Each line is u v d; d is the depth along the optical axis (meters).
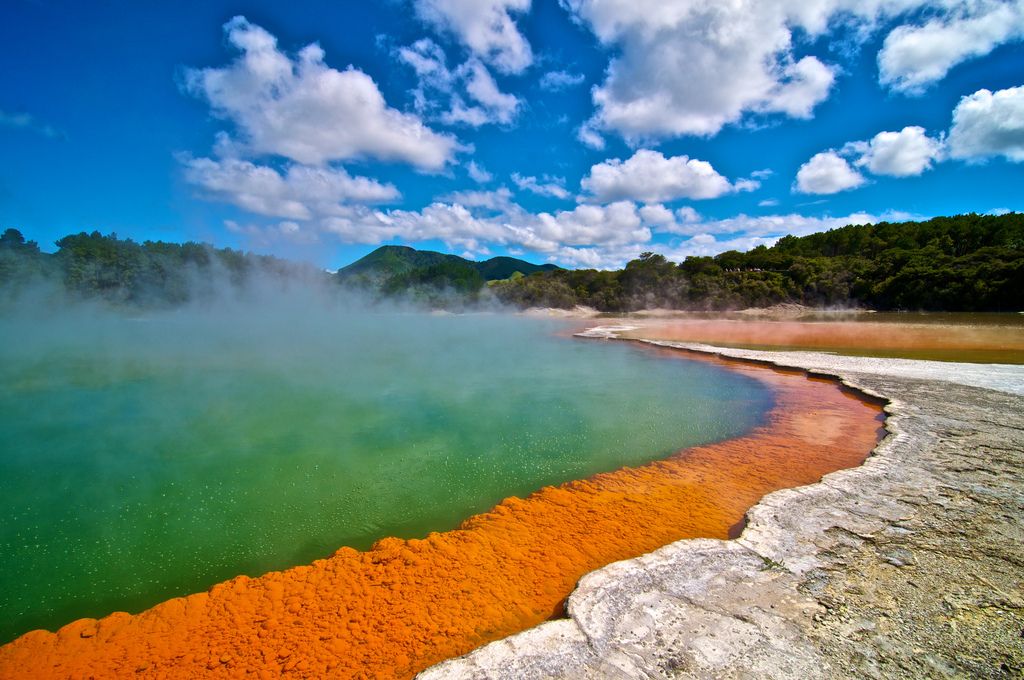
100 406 12.86
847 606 4.21
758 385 14.91
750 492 7.26
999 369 15.35
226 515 6.87
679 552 5.14
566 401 13.22
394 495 7.48
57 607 4.96
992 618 4.01
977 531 5.46
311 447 9.59
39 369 18.73
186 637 4.31
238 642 4.23
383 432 10.54
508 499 7.12
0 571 5.55
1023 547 5.11
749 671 3.51
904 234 64.56
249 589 5.02
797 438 9.81
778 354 20.17
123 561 5.77
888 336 27.42
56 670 3.94
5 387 15.31
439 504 7.18
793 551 5.12
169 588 5.27
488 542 5.84
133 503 7.23
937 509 5.99
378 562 5.50
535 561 5.42
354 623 4.43
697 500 6.98
